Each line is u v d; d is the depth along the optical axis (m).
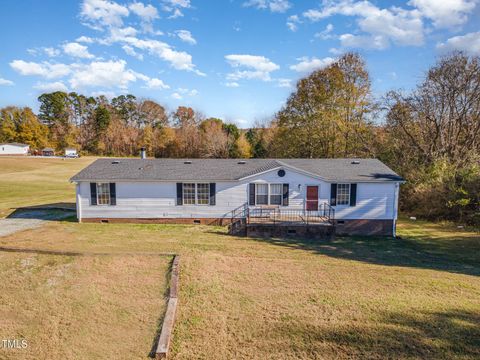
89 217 18.78
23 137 77.38
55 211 21.56
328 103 33.44
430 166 25.77
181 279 9.24
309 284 9.48
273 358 5.91
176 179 18.72
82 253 10.90
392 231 18.84
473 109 26.19
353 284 9.58
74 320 7.11
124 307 7.68
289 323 7.14
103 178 18.44
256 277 9.91
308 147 34.97
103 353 6.01
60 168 49.19
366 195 18.81
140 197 18.92
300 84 35.97
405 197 26.02
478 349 6.23
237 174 19.36
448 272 11.29
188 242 14.45
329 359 5.90
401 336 6.66
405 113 29.30
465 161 25.05
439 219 22.70
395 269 11.40
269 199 19.05
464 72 26.02
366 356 6.00
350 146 33.09
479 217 20.86
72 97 90.06
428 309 7.91
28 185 34.34
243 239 15.94
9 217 19.61
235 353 6.06
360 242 16.55
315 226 16.88
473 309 7.97
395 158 29.73
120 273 9.58
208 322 7.12
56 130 81.00
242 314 7.51
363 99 33.50
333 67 33.94
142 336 6.56
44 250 11.03
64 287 8.65
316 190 18.94
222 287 8.98
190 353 6.05
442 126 27.73
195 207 19.12
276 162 19.55
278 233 16.88
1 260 10.24
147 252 11.55
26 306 7.66
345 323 7.17
